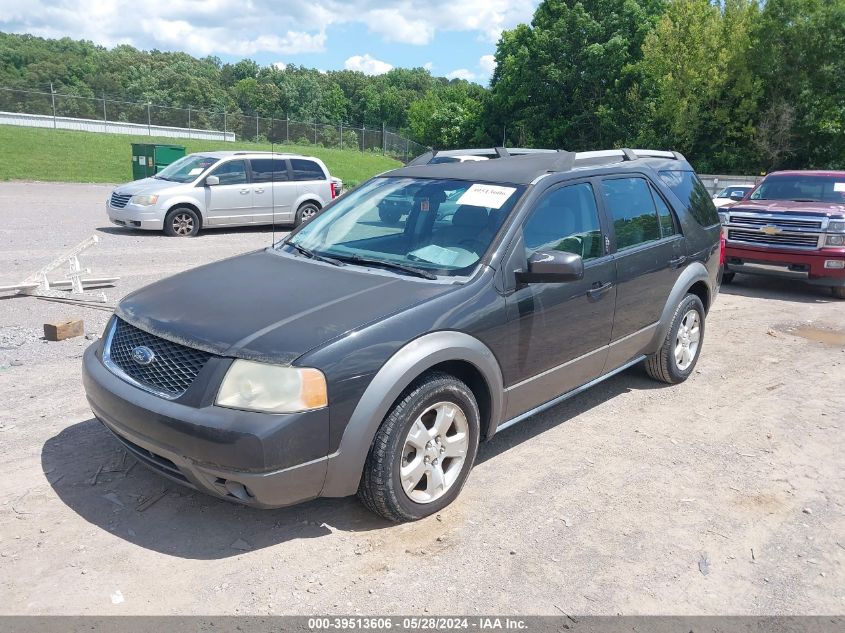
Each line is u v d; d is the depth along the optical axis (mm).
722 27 38625
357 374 3234
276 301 3594
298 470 3135
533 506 3850
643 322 5215
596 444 4703
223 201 14547
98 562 3201
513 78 49562
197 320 3449
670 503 3936
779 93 38500
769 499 4020
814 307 9344
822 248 9523
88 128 42719
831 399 5676
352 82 128500
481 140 54781
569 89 47906
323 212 4941
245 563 3236
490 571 3244
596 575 3248
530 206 4215
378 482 3383
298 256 4414
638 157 5703
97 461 4137
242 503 3191
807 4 36781
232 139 48406
